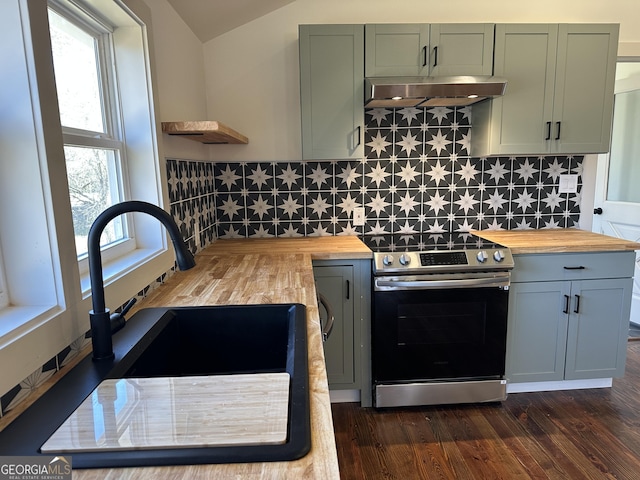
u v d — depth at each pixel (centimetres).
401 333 224
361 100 236
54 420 73
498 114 240
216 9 214
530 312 234
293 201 274
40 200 93
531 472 183
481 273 220
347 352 231
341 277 224
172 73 196
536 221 285
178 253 96
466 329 226
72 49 132
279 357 133
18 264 94
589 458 192
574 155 279
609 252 232
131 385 84
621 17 268
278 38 259
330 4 258
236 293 150
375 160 273
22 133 91
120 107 158
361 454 197
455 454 196
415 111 270
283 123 267
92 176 140
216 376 88
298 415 73
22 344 80
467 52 234
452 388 229
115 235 157
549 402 238
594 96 243
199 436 67
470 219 282
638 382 259
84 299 105
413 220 280
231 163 268
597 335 241
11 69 89
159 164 164
